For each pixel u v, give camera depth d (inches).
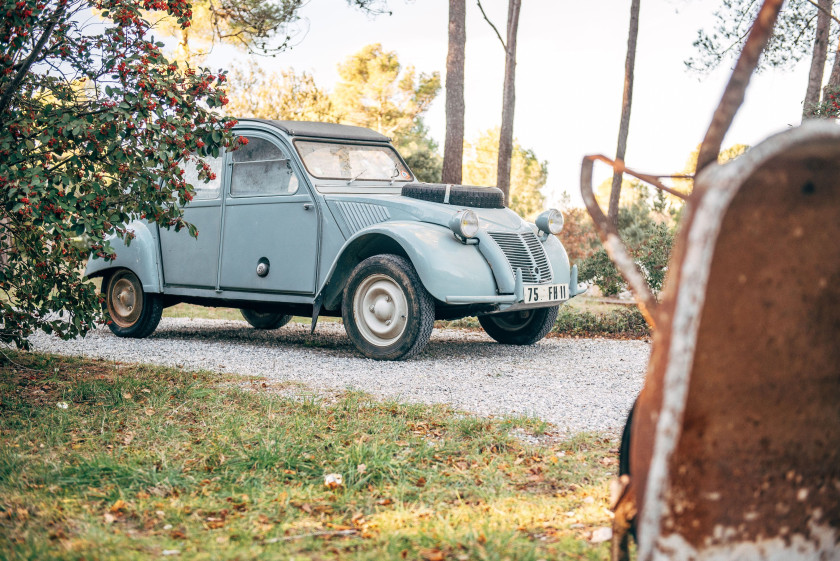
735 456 66.2
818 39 591.5
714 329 62.7
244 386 219.6
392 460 139.7
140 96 188.9
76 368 243.6
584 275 512.1
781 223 62.3
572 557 99.9
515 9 610.2
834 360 68.8
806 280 65.1
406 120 1517.0
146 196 204.8
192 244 329.1
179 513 117.7
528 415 189.3
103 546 102.6
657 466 62.6
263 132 313.6
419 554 102.0
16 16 176.6
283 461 143.5
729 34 633.0
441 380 234.8
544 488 134.2
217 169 325.4
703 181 60.7
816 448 69.9
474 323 420.5
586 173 82.8
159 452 149.5
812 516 71.0
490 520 115.1
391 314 272.8
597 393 217.9
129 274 344.8
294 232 299.6
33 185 174.7
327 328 421.7
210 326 413.7
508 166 619.5
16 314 220.7
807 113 515.8
